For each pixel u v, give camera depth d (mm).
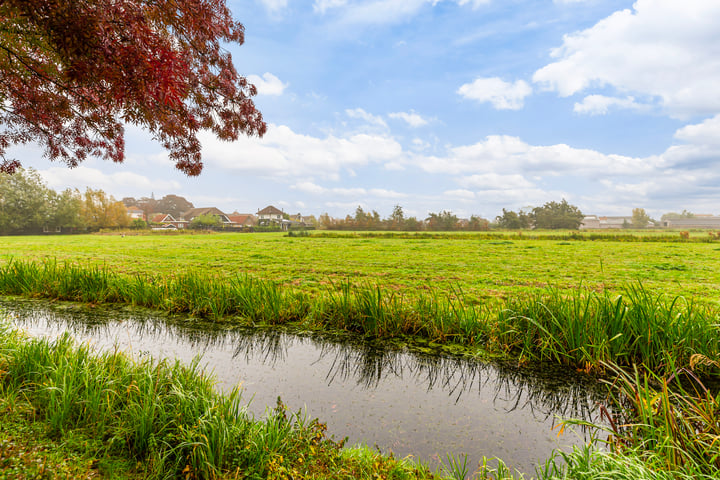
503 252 20547
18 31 3555
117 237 42875
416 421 3393
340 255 18406
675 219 113000
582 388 4133
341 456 2617
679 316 4719
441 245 26906
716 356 4285
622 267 13758
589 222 107688
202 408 2904
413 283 10039
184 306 7305
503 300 7824
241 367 4672
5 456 2213
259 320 6637
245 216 98000
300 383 4219
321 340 5699
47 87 4688
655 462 2203
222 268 13039
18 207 57312
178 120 4355
